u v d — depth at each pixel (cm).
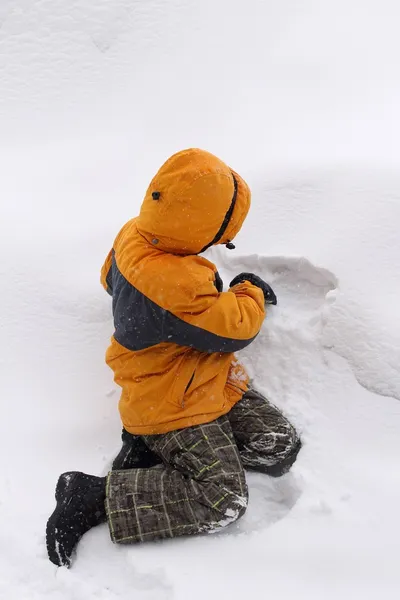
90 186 250
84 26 309
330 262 179
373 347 162
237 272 198
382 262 176
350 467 150
